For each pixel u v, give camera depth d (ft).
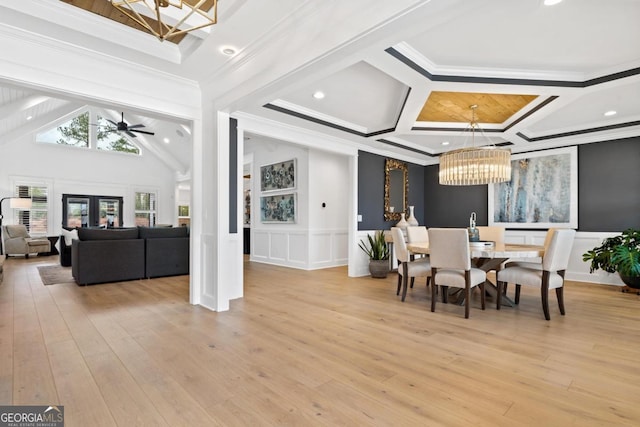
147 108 10.68
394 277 18.15
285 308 11.71
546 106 12.12
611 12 7.30
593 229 16.80
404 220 19.42
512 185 19.48
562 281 11.10
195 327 9.57
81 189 32.42
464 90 10.54
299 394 5.96
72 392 5.96
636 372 6.87
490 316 10.87
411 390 6.13
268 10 7.54
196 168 12.08
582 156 17.19
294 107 13.57
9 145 28.78
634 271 13.53
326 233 22.15
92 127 33.22
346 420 5.20
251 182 25.73
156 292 14.19
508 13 7.33
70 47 8.98
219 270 11.28
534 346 8.27
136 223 35.96
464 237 10.61
